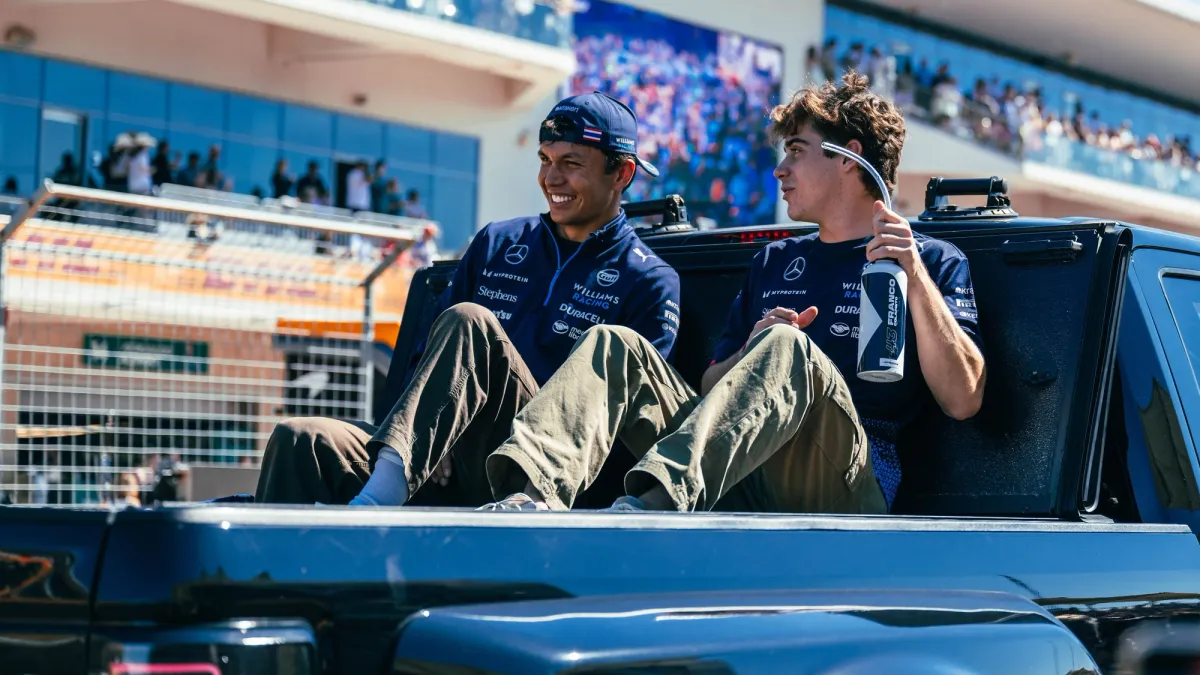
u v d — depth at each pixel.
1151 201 29.28
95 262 7.12
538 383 3.43
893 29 28.98
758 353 2.70
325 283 7.57
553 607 1.83
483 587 1.82
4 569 1.75
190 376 7.32
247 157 19.70
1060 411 2.88
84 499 7.04
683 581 1.98
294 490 2.85
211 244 7.44
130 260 7.03
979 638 2.13
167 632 1.62
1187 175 30.16
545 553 1.88
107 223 8.42
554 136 3.48
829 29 27.45
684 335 3.69
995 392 2.99
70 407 6.98
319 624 1.69
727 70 24.45
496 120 21.98
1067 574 2.49
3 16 17.61
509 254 3.60
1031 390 2.94
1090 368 2.88
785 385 2.68
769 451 2.67
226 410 7.44
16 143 17.75
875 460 3.03
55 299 6.99
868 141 3.33
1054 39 31.34
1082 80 33.47
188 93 19.20
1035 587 2.42
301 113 20.20
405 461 2.63
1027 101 29.41
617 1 22.95
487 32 20.06
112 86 18.55
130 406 7.18
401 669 1.74
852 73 3.39
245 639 1.62
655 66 23.44
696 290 3.70
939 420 3.08
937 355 2.89
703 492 2.56
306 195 20.08
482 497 2.98
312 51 19.86
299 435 2.85
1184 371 3.02
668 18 23.61
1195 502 2.92
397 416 2.66
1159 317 3.03
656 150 23.42
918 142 26.80
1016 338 3.00
